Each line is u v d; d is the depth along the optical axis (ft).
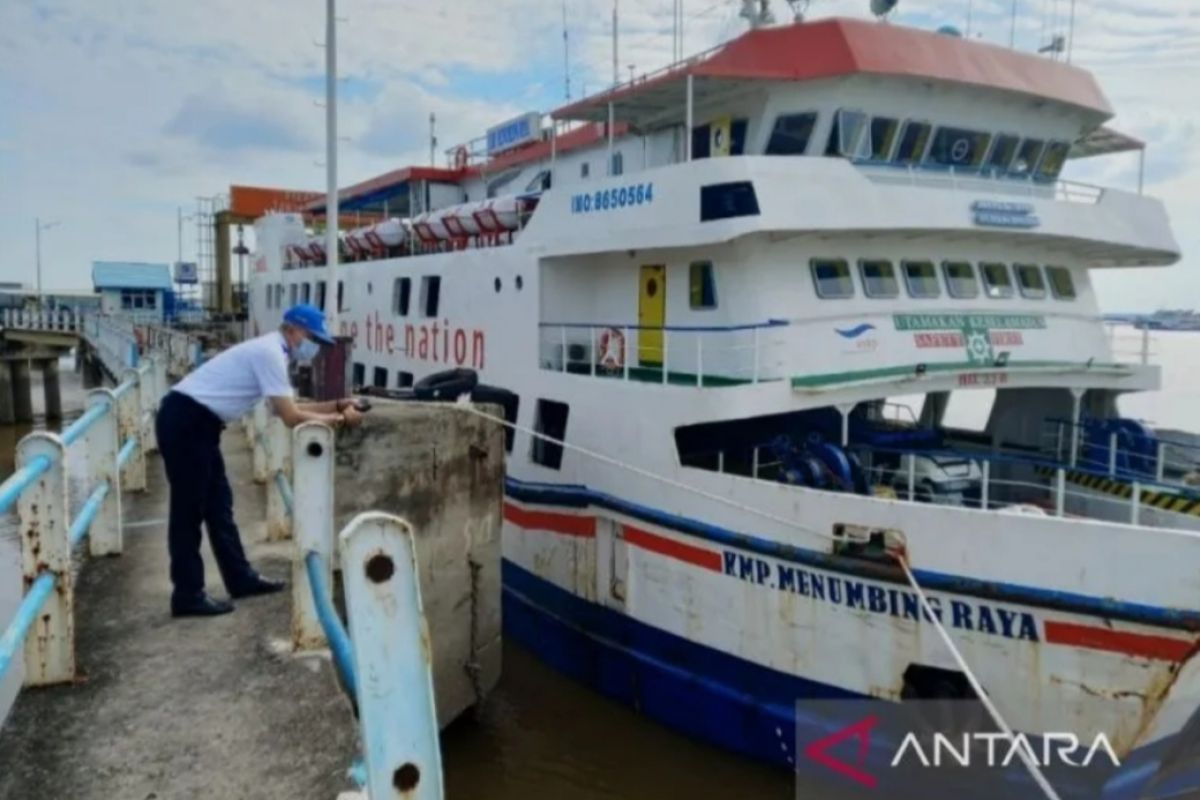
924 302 35.19
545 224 39.09
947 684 24.43
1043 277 38.81
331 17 42.86
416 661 7.13
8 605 45.96
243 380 17.21
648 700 32.32
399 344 50.80
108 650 16.03
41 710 13.84
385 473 26.94
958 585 23.73
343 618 20.01
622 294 38.52
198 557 17.66
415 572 7.16
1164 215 39.42
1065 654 22.41
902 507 24.80
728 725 29.48
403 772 7.02
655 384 31.81
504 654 38.99
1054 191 39.75
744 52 35.47
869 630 25.59
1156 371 38.04
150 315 143.02
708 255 34.30
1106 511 32.65
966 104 36.88
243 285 113.19
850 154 35.14
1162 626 21.01
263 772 12.32
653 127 41.75
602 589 34.22
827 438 36.19
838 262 33.88
